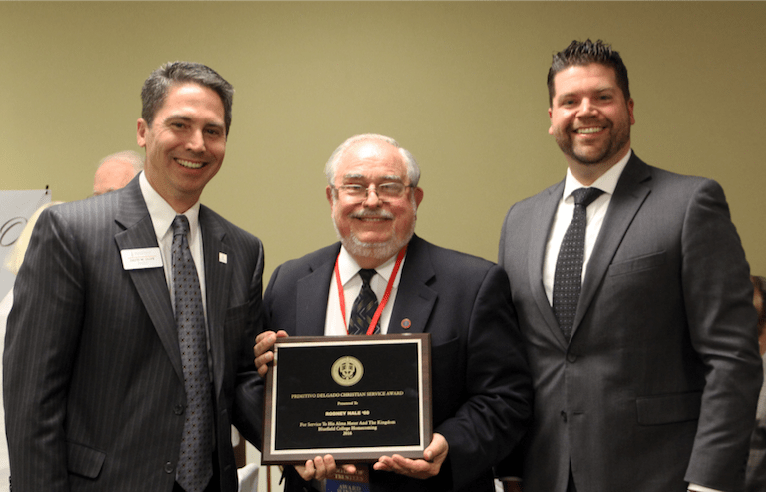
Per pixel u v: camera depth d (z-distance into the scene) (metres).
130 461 1.56
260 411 1.81
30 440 1.49
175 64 1.73
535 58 4.56
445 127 4.57
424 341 1.70
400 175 1.86
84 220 1.64
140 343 1.61
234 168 4.59
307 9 4.61
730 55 4.53
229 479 1.70
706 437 1.64
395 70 4.59
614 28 4.56
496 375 1.80
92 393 1.59
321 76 4.59
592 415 1.75
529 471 1.86
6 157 4.63
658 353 1.75
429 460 1.59
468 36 4.59
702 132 4.53
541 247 1.95
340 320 1.89
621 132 1.86
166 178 1.70
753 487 2.10
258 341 1.77
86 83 4.62
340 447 1.62
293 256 4.56
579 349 1.79
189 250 1.74
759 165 4.50
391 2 4.60
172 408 1.61
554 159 4.53
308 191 4.57
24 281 1.59
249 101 4.60
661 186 1.85
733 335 1.67
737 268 1.71
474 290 1.86
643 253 1.76
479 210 4.55
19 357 1.54
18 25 4.64
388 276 1.92
